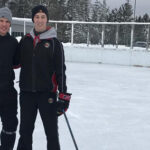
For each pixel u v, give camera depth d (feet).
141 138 13.32
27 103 9.07
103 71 42.24
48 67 8.86
